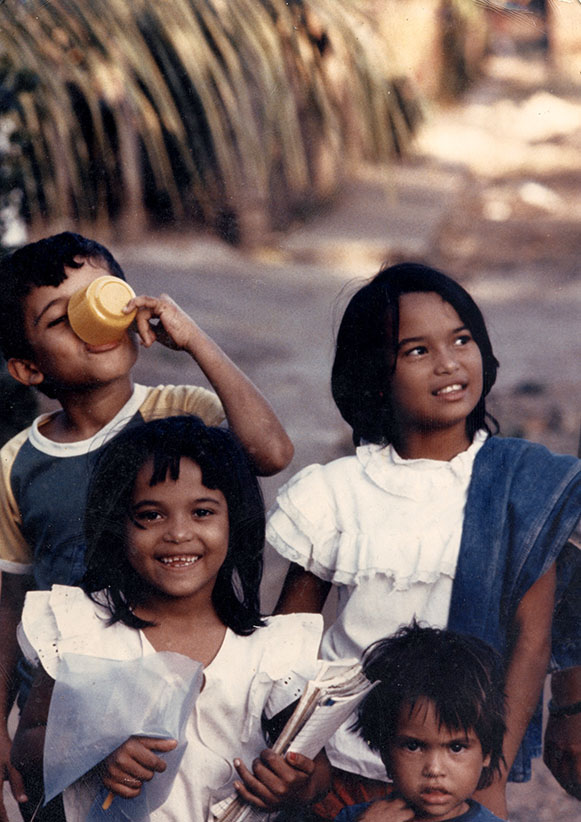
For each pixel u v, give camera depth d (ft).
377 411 6.16
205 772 5.66
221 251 17.28
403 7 9.53
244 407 6.12
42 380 6.28
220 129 10.14
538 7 8.59
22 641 5.81
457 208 20.93
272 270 17.06
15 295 6.11
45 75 9.41
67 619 5.75
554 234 20.34
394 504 6.03
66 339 6.07
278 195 18.49
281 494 6.22
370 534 5.96
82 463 6.18
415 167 21.65
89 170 10.23
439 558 5.89
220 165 10.94
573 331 16.22
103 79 9.72
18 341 6.20
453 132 21.17
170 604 5.72
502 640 5.97
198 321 15.06
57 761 5.53
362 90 10.32
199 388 6.56
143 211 14.38
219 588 5.78
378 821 5.74
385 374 6.05
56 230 9.86
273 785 5.47
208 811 5.70
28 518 6.23
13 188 9.46
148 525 5.63
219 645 5.74
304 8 9.40
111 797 5.59
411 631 5.78
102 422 6.31
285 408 12.15
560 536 5.90
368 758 5.94
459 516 5.96
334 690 5.46
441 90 17.61
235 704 5.64
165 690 5.51
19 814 6.73
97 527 5.73
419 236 19.75
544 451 6.11
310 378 13.51
